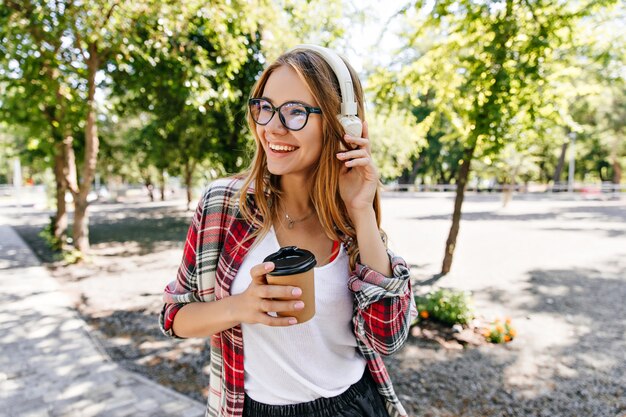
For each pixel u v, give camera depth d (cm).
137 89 997
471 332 503
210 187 118
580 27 553
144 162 1936
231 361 112
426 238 1266
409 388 377
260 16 614
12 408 335
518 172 2212
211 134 1184
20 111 845
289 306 89
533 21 501
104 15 676
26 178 5175
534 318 561
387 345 106
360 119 117
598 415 336
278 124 106
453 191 3984
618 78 636
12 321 555
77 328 527
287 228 116
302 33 705
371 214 110
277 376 110
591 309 599
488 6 509
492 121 523
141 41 768
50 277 821
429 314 540
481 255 997
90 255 1015
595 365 423
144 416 323
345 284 113
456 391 371
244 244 110
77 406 338
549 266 876
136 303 647
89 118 921
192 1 650
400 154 1664
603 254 995
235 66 729
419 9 518
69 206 2789
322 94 106
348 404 114
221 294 109
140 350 462
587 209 2138
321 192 112
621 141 2853
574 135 2656
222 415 114
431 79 666
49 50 723
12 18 645
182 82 811
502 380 392
